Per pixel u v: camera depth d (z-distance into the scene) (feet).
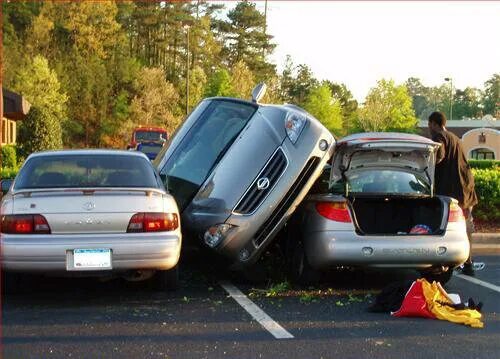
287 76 292.20
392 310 21.66
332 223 23.68
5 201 21.48
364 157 25.55
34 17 216.33
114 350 17.30
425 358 16.90
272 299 23.62
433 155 25.61
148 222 21.31
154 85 211.41
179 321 20.31
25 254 20.58
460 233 24.29
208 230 24.59
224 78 205.98
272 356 16.92
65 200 21.09
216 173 25.64
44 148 116.47
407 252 23.66
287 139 24.38
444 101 481.46
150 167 24.31
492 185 41.45
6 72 178.29
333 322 20.35
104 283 25.77
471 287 26.48
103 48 229.66
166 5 277.23
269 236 24.52
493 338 18.74
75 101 205.67
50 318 20.52
